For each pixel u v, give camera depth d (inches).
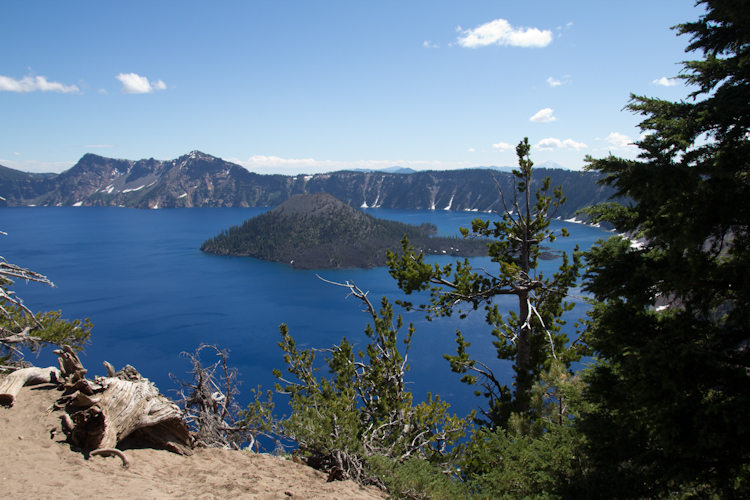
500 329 824.9
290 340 687.1
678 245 306.2
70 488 287.0
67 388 406.6
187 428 424.5
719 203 298.4
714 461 298.2
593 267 372.8
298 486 378.3
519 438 467.5
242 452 450.0
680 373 285.7
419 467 431.5
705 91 394.0
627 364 306.0
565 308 784.3
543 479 373.4
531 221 730.2
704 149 326.3
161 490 315.6
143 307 7352.4
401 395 705.0
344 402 561.9
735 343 315.9
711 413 278.2
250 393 3681.1
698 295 326.0
